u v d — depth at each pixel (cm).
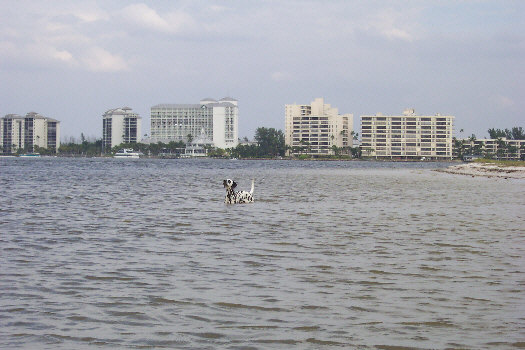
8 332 1084
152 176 9162
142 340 1046
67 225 2559
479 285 1453
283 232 2406
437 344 1028
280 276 1547
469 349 1005
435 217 3036
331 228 2547
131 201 3950
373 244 2092
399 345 1024
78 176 8825
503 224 2728
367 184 6925
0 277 1499
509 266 1691
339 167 18275
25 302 1273
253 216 3030
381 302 1295
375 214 3177
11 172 10462
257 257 1819
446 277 1542
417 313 1212
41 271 1580
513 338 1059
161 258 1789
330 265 1697
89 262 1712
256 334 1080
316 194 4922
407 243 2119
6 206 3441
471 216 3097
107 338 1055
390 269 1644
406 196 4725
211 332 1090
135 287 1415
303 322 1151
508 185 6750
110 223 2653
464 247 2031
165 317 1178
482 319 1173
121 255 1833
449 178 8969
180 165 18950
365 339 1055
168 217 2939
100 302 1281
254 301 1298
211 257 1814
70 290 1380
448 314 1205
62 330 1098
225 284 1452
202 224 2658
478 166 13325
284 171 13125
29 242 2062
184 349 1002
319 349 1005
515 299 1321
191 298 1317
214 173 11138
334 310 1231
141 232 2367
